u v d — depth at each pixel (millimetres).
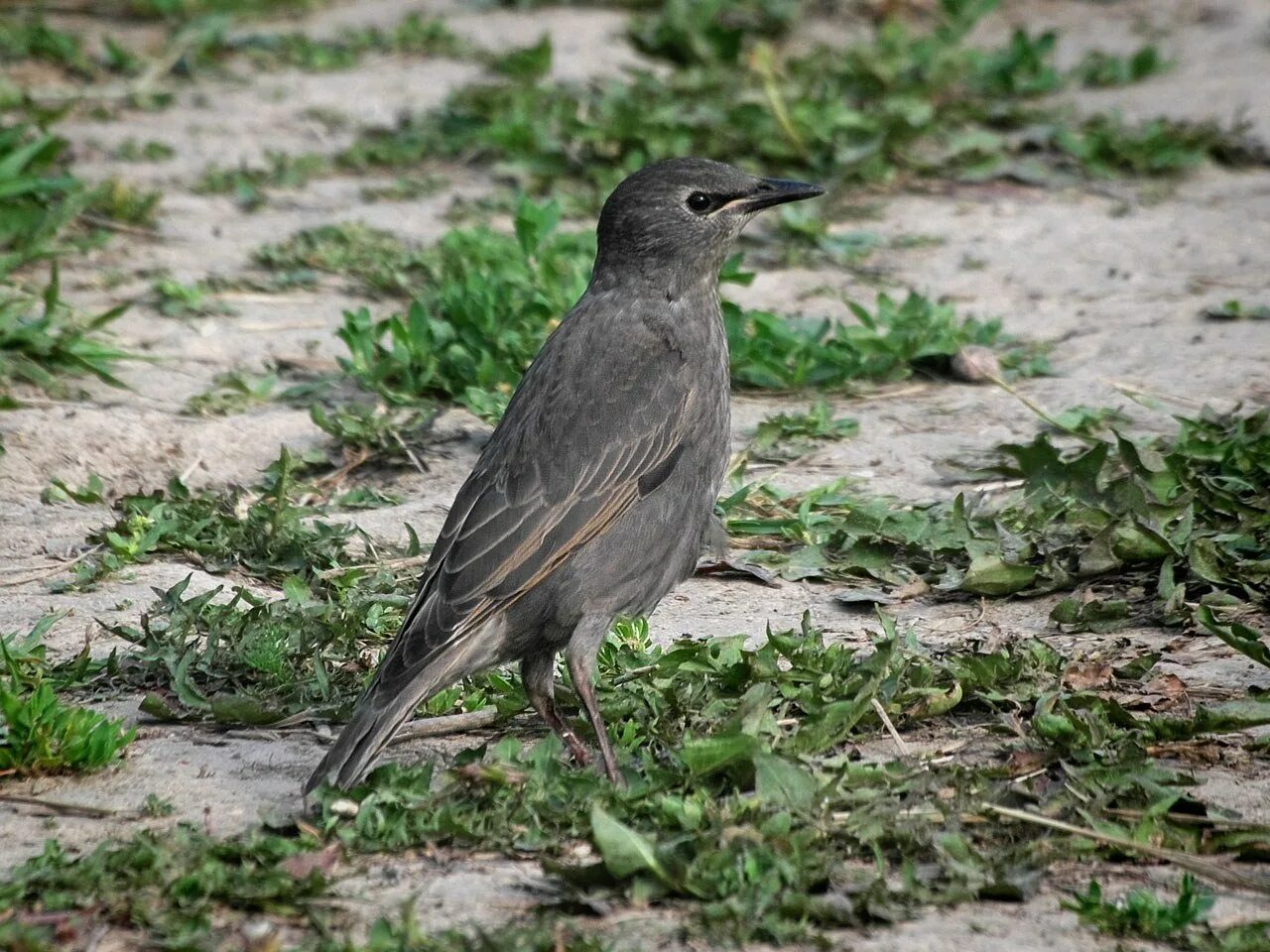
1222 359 15492
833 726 9055
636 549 9805
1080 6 28031
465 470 13875
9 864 8125
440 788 8703
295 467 13516
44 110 21875
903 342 15570
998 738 9398
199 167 21094
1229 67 24375
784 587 11852
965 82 23547
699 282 10547
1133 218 19469
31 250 17781
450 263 17297
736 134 20891
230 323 16734
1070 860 8117
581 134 20844
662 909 7652
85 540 12484
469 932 7406
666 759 9297
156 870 7797
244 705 9719
